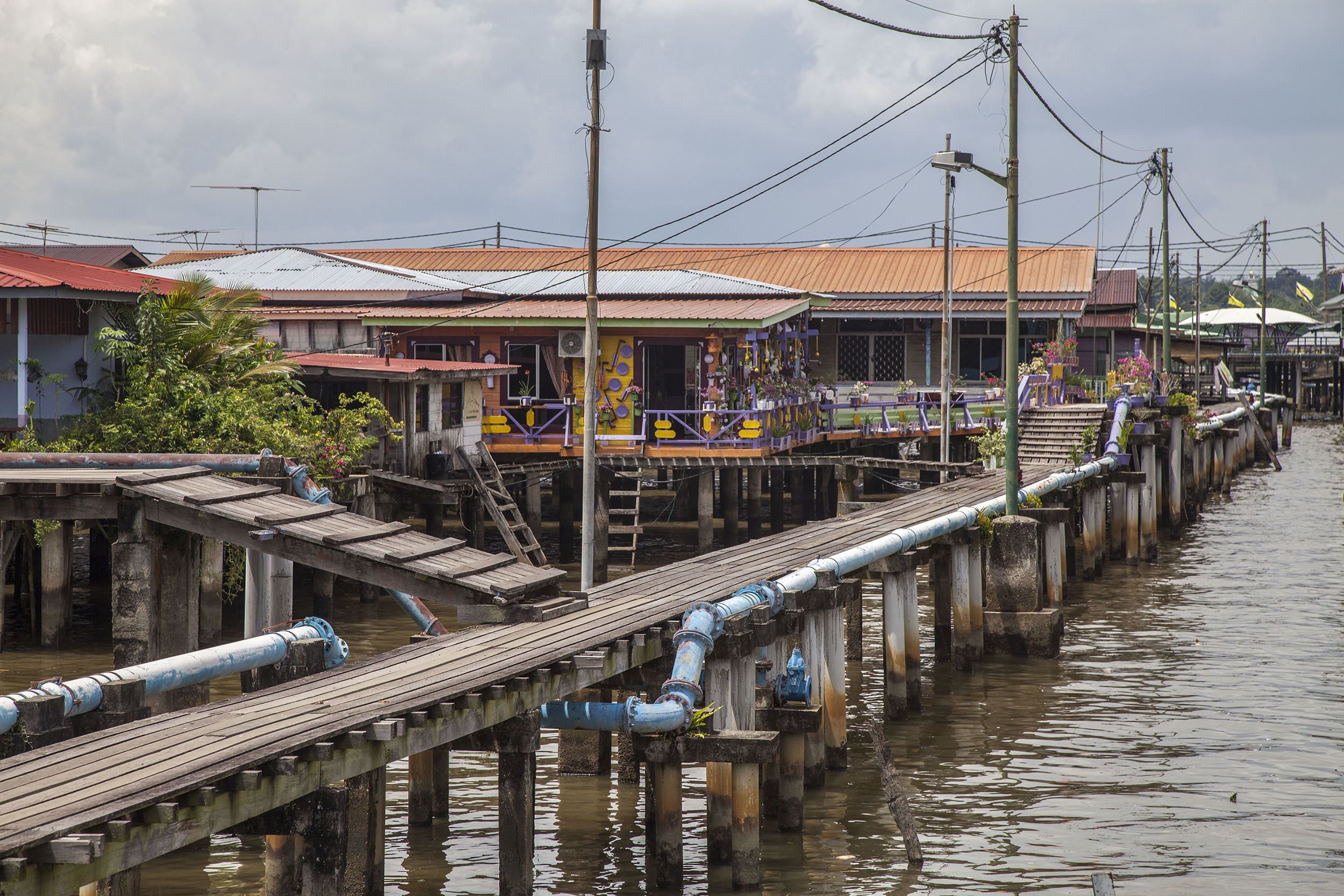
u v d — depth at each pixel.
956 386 63.50
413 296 49.50
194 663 15.86
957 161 31.11
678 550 44.00
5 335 31.83
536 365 45.84
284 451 31.94
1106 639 32.84
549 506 53.28
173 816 10.97
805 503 54.12
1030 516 32.62
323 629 18.30
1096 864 18.03
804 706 20.31
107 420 30.91
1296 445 95.62
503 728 15.71
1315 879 17.50
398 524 21.45
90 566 35.72
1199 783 21.55
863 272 67.31
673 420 43.66
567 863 17.98
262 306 49.84
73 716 14.15
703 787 21.22
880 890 17.05
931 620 35.59
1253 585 40.19
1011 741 23.95
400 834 18.80
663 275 51.81
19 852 9.85
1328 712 25.77
